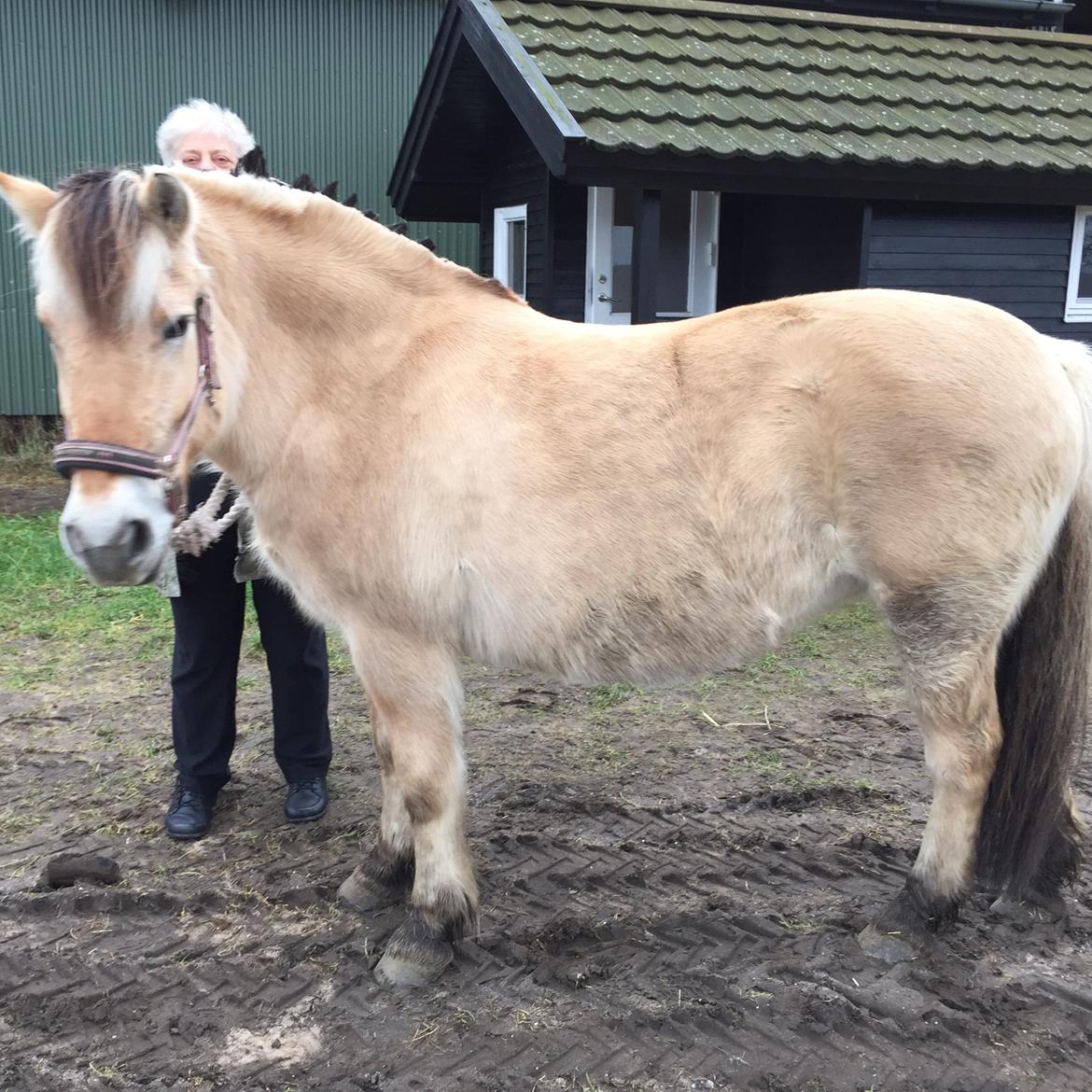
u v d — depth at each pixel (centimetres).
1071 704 234
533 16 601
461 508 220
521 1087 202
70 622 518
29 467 933
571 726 398
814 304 226
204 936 255
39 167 941
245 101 979
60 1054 212
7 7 908
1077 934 251
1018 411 215
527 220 702
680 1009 222
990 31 716
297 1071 207
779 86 598
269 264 228
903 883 278
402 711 232
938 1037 214
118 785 344
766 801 327
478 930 246
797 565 224
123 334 187
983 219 621
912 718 404
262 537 241
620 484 219
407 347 230
